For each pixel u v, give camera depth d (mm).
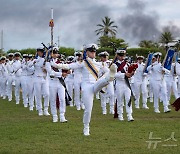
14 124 13273
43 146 9820
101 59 15547
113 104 16719
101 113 16891
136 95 18875
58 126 12758
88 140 10469
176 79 20844
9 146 9859
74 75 18531
